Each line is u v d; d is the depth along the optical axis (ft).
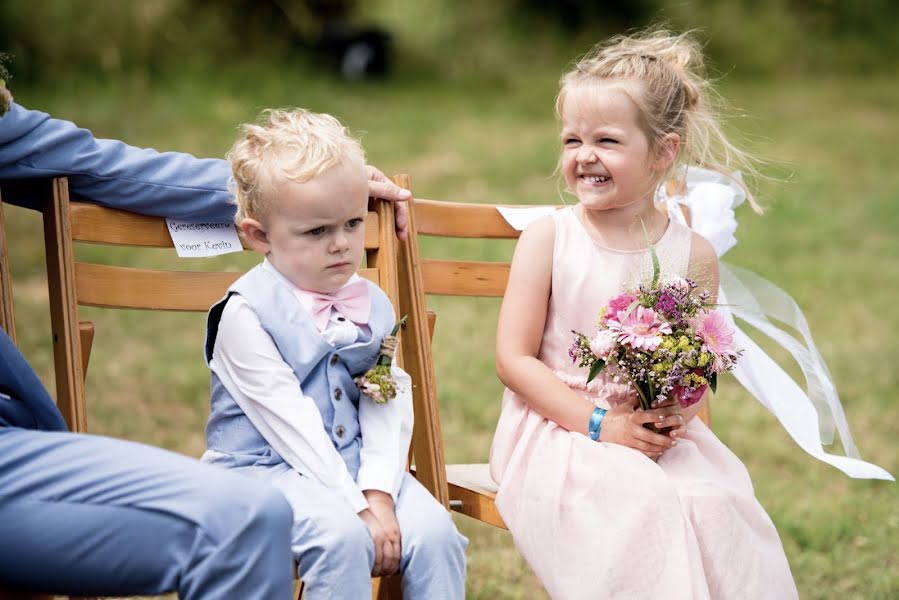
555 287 10.14
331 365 8.96
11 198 9.30
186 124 38.93
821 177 36.27
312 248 8.77
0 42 43.70
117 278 9.29
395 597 9.69
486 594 12.21
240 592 6.71
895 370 20.16
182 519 6.71
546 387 9.73
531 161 37.09
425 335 10.19
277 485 8.39
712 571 8.77
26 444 6.97
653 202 10.54
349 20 51.72
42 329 20.54
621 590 8.66
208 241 9.80
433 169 35.76
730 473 9.76
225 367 8.89
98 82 43.50
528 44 54.44
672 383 8.91
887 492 15.31
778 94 50.67
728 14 58.49
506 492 9.50
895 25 59.16
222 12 48.37
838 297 24.86
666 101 9.96
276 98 43.88
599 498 9.02
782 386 10.98
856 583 12.64
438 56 52.65
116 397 17.90
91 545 6.74
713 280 10.44
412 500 8.60
